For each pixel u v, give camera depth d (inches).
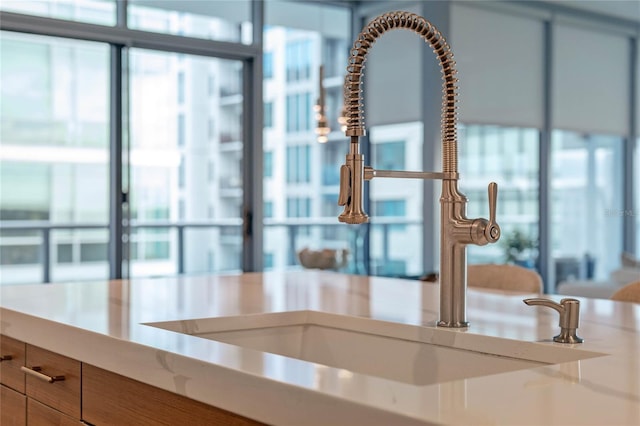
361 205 54.0
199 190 236.5
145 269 228.2
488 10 266.2
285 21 254.7
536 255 284.4
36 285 91.6
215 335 65.1
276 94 251.6
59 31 209.9
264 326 67.6
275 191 253.8
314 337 69.7
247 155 245.8
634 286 82.3
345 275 104.3
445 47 58.3
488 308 70.0
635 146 318.3
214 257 240.7
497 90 269.4
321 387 37.6
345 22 272.7
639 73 318.3
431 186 246.4
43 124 218.2
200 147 236.2
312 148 262.7
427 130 248.8
